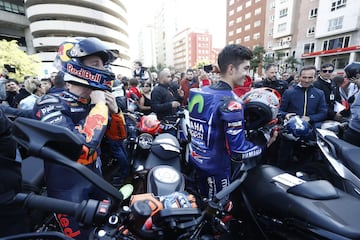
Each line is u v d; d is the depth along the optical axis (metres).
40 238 0.59
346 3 23.88
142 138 2.69
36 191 1.32
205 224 0.91
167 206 0.79
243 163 1.69
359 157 1.93
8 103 4.83
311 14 29.02
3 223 1.04
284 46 34.00
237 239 1.75
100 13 39.28
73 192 0.98
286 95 3.42
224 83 1.53
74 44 1.12
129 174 2.98
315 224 1.15
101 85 1.17
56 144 0.61
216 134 1.51
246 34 45.81
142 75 6.32
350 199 1.27
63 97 1.19
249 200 1.60
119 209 0.74
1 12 33.31
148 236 0.75
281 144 2.90
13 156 1.09
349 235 1.03
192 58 87.06
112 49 1.26
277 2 34.16
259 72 38.03
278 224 1.37
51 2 35.72
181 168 2.30
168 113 4.13
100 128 1.06
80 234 1.02
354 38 24.03
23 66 22.33
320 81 3.90
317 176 2.46
